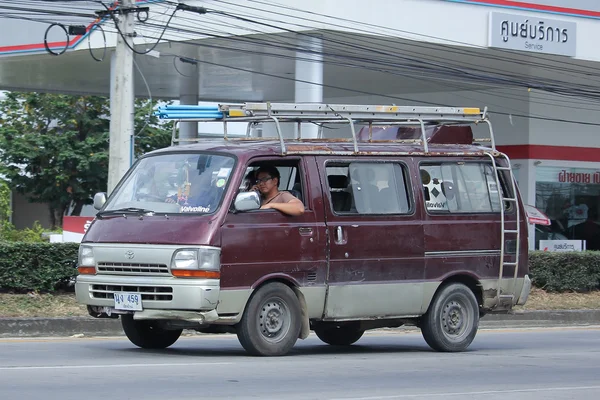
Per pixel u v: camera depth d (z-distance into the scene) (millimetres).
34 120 86562
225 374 20203
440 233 26078
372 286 24750
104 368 20734
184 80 72250
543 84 70250
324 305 24047
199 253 21906
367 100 79625
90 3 56500
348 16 52250
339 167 24750
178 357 23359
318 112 25031
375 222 24922
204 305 21812
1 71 69312
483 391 19281
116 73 38969
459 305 26766
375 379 20562
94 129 86312
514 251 27719
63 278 34125
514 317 41219
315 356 24797
